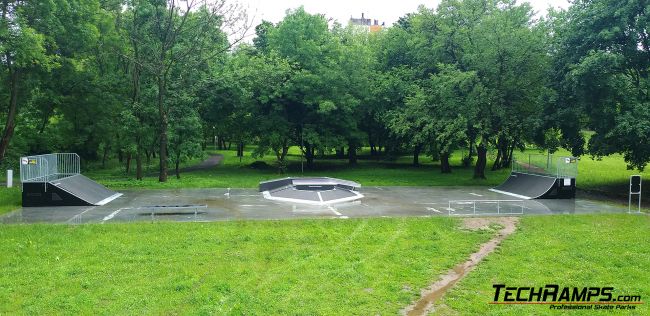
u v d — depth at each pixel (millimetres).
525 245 12711
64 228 13945
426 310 8438
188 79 30266
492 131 26594
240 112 34750
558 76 24344
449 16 30859
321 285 9523
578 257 11625
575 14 23719
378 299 8883
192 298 8703
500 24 26375
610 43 22172
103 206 18719
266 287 9375
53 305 8328
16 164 32531
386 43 38375
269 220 15336
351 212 17406
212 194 22391
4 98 28719
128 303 8453
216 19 27406
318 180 21953
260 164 40156
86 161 38781
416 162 41938
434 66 32344
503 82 26797
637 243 12875
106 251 11625
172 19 28500
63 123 33188
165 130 27312
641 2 21141
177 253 11570
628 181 29141
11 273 9984
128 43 29984
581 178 30844
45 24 23547
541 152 31344
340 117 35031
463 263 11297
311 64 33125
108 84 29859
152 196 21734
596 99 21922
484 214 17016
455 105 27172
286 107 35500
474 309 8453
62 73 27328
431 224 15078
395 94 34469
